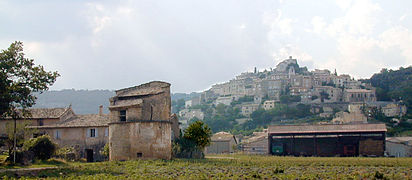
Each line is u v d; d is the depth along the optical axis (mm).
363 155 120562
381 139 124500
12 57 53281
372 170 62062
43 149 63844
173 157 75375
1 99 51625
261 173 57250
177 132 90812
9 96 52031
